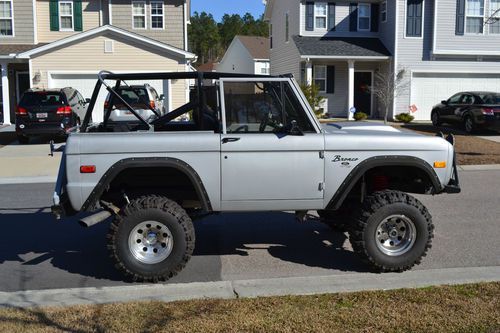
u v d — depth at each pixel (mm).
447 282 5199
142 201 5348
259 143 5426
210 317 4285
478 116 19297
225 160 5410
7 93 23047
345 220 6406
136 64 21781
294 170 5496
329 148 5508
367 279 5355
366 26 28109
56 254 6480
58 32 24531
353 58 26141
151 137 5352
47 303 4805
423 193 6078
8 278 5621
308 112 5570
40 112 16859
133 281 5391
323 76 27906
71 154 5297
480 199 9406
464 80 26984
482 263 5934
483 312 4320
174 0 24797
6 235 7348
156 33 24969
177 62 21875
